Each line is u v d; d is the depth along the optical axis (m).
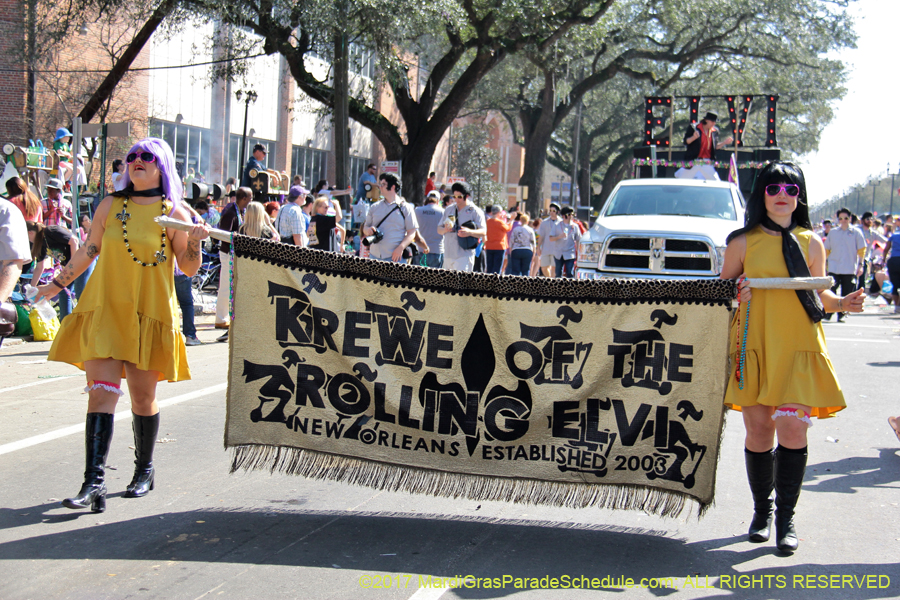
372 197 18.33
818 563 3.98
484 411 4.25
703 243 10.04
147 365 4.38
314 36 22.09
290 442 4.34
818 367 3.95
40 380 8.16
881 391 8.52
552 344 4.20
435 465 4.28
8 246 5.81
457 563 3.90
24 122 24.88
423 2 21.36
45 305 10.59
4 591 3.48
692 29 40.44
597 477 4.20
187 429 6.32
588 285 4.18
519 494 4.23
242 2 21.09
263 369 4.34
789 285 3.89
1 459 5.46
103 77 27.03
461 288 4.25
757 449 4.21
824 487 5.26
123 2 22.81
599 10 28.80
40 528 4.21
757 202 4.16
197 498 4.76
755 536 4.27
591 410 4.20
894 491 5.18
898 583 3.76
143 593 3.49
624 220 10.79
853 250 16.62
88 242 4.49
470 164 51.78
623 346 4.16
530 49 29.48
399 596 3.53
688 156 16.34
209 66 31.75
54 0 22.92
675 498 4.14
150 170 4.42
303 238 10.98
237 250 4.32
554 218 19.11
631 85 48.44
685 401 4.12
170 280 4.50
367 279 4.29
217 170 33.03
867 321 16.11
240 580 3.65
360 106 27.56
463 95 28.36
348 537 4.21
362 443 4.31
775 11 37.25
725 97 18.39
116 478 5.08
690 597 3.57
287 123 36.94
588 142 53.88
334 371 4.31
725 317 4.06
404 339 4.28
